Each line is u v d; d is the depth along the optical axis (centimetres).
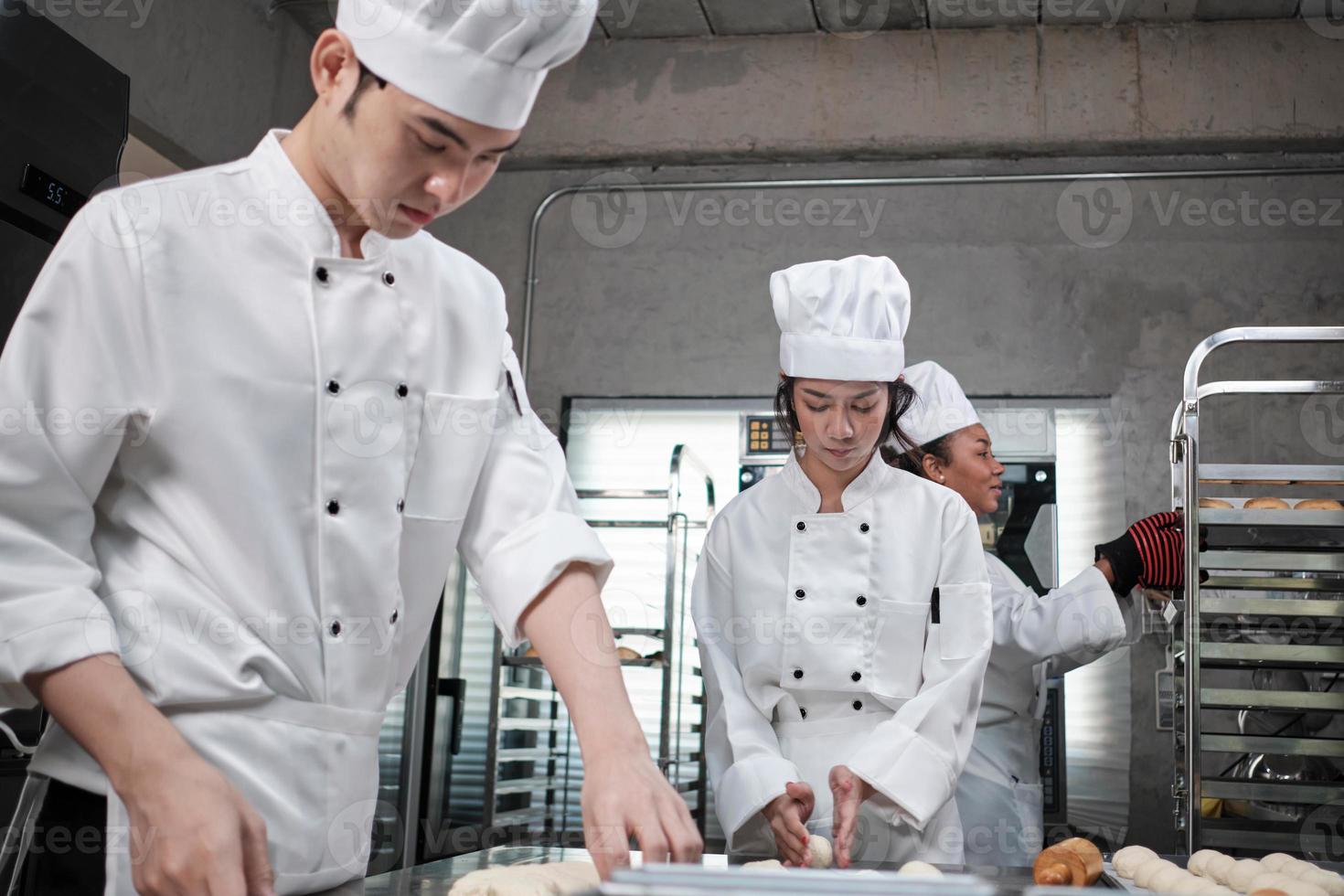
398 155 88
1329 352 414
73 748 87
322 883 94
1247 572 261
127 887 84
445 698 429
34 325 85
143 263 88
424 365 103
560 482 111
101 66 235
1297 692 243
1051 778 389
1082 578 242
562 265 460
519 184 469
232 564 90
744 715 178
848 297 181
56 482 84
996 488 259
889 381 186
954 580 183
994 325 430
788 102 452
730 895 56
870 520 187
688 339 448
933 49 447
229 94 376
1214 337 260
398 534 99
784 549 191
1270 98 426
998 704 232
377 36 86
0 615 79
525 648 422
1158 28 436
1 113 205
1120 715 394
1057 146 435
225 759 87
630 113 460
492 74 86
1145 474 412
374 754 99
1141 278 427
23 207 211
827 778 175
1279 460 409
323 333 94
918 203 444
